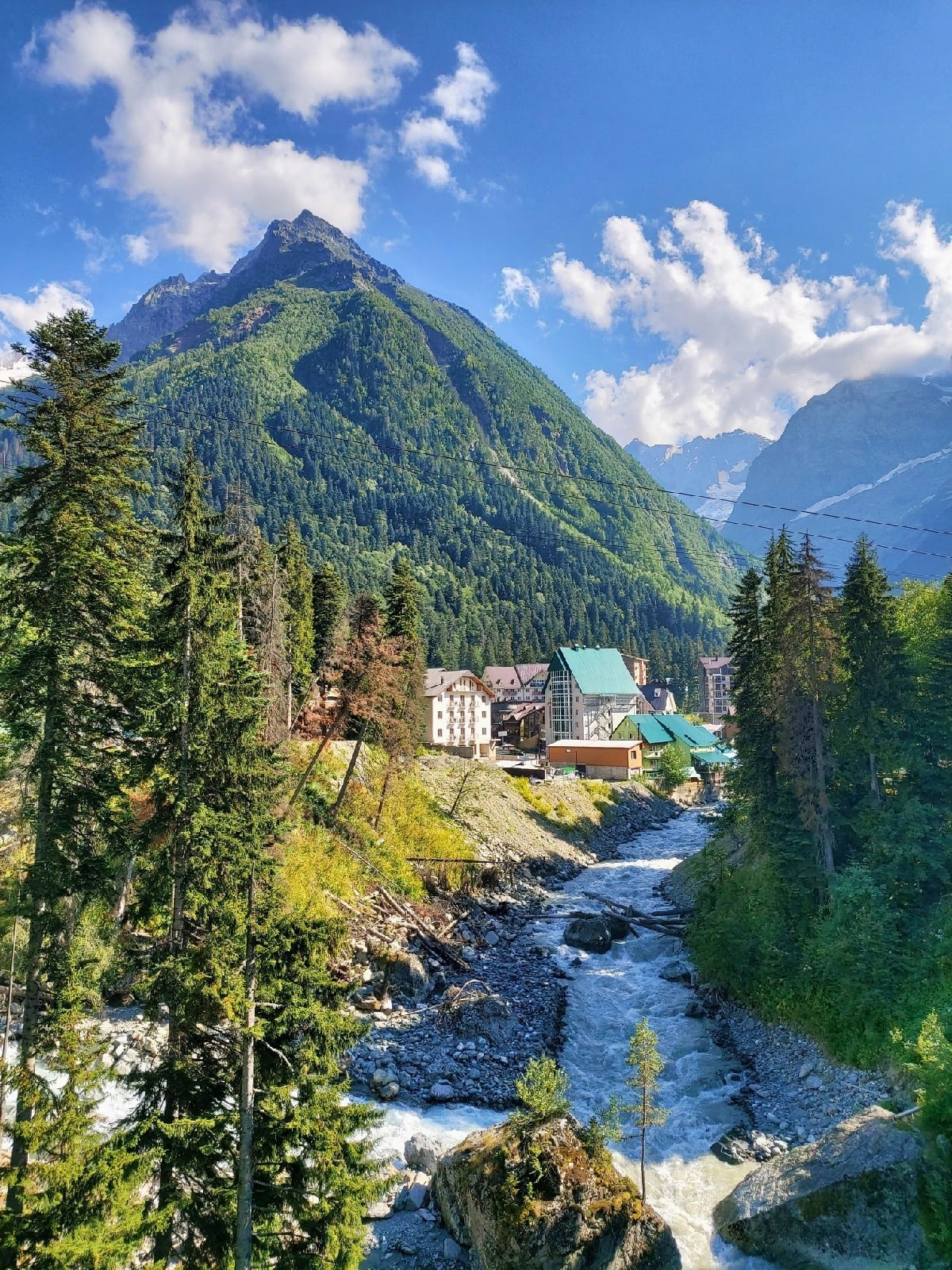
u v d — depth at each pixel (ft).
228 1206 44.37
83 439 59.21
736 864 148.66
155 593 65.16
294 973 45.27
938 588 141.59
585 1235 53.16
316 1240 45.42
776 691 116.57
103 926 84.89
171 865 55.01
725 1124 77.46
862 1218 56.29
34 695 57.82
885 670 105.19
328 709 202.18
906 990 84.48
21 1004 75.41
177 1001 46.14
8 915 56.34
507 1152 58.49
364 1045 91.56
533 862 191.62
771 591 132.36
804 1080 84.07
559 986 115.85
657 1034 99.04
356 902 124.88
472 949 130.62
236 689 53.42
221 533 60.34
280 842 51.39
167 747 56.70
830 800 110.22
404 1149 71.26
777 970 102.63
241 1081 43.19
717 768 341.62
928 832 96.94
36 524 58.54
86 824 60.23
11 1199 41.60
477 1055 91.56
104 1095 47.32
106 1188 39.91
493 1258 53.78
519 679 526.98
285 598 185.06
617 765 316.60
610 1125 63.05
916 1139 59.26
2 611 57.67
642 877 194.39
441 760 231.09
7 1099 63.82
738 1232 59.62
